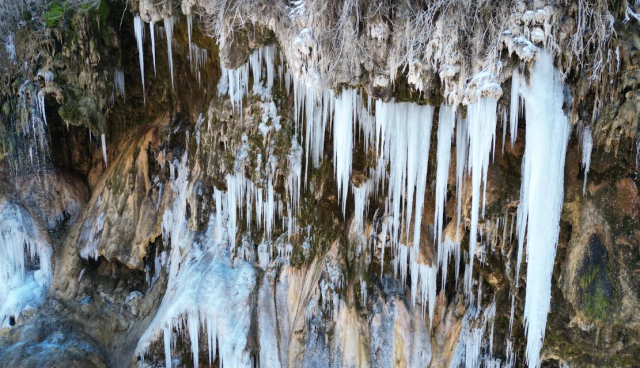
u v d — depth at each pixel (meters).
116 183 10.38
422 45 6.08
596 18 5.57
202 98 9.61
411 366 8.08
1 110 10.07
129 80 9.96
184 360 9.04
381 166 7.86
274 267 8.91
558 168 6.01
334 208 8.54
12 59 9.23
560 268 6.69
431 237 8.02
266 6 6.59
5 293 10.30
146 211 10.11
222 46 7.18
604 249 6.12
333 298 8.38
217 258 9.06
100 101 9.23
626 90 5.69
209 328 8.61
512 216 6.93
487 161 6.10
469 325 7.95
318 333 8.41
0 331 9.84
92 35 8.72
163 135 10.05
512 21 5.62
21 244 10.41
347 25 6.24
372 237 8.27
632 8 5.73
